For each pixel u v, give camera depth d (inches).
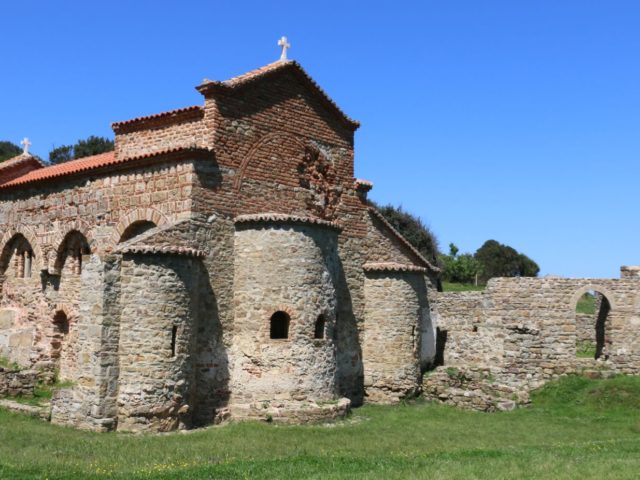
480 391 1105.4
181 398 854.5
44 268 1136.2
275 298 940.0
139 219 977.5
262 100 1028.5
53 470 589.6
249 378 934.4
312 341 949.8
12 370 981.2
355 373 1128.2
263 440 789.2
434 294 1328.7
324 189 1123.9
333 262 1007.6
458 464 612.7
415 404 1115.9
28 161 1341.0
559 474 562.3
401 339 1133.1
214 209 947.3
